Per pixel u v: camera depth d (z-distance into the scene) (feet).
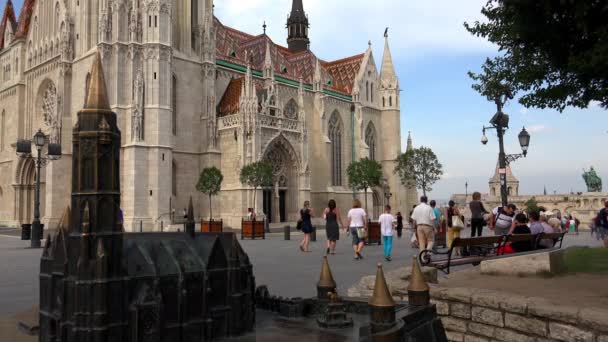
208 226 141.08
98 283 15.38
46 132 198.80
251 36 262.67
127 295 16.21
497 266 43.75
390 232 79.92
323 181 243.40
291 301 23.04
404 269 42.16
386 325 16.61
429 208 72.33
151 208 169.58
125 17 174.91
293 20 311.06
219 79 215.92
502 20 45.57
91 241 15.60
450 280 41.34
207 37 201.26
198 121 198.59
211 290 18.65
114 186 16.24
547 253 42.65
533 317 27.91
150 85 173.99
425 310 20.03
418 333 18.81
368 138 288.51
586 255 49.37
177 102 191.01
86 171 15.90
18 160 216.95
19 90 226.79
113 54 172.55
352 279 57.31
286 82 238.48
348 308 23.49
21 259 80.79
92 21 185.68
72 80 191.01
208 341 18.25
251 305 20.44
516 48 47.21
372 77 291.79
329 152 245.04
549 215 105.50
